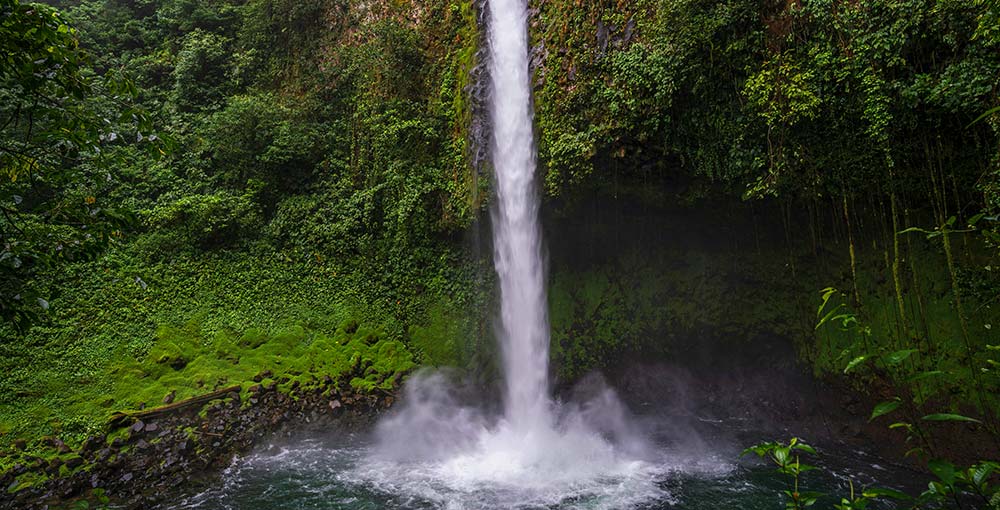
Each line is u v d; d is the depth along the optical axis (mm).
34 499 7859
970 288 8211
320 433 10359
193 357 11898
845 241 9797
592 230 12305
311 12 17938
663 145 9617
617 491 8047
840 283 10016
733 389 11586
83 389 10477
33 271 4023
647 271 12547
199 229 14273
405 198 13680
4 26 3465
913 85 7359
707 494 7883
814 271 10391
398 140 14406
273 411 10664
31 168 4055
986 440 7789
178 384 10961
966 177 7844
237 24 18969
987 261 7973
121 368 11117
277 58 18234
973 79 6820
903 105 7605
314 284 14250
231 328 12805
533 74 11375
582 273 13227
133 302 12547
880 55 7535
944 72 7113
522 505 7668
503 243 12422
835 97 8062
